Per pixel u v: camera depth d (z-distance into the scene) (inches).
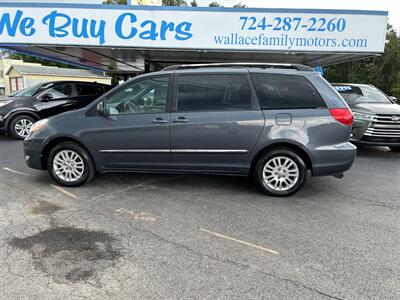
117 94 196.2
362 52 320.8
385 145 313.7
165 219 162.6
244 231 150.9
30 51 398.9
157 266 122.4
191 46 319.9
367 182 231.3
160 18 315.3
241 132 187.5
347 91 382.3
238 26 315.6
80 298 104.6
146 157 196.5
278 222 161.0
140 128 192.4
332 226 157.6
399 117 307.9
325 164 188.4
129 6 313.9
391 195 204.1
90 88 424.2
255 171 194.4
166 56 439.2
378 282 114.7
